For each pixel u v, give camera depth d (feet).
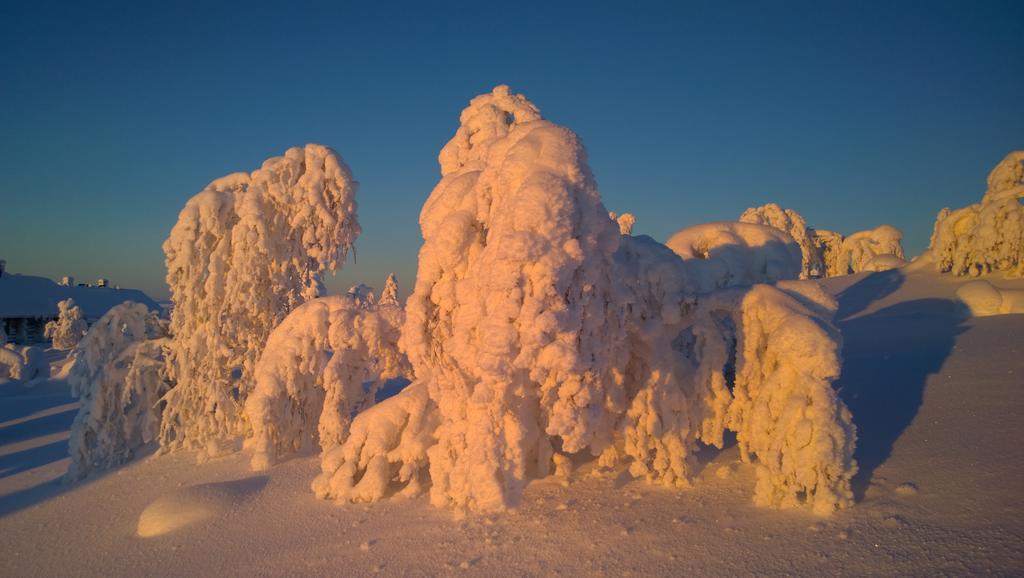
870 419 26.40
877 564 14.47
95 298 199.93
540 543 19.26
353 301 36.60
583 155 22.18
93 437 39.14
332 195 44.70
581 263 20.49
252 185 42.55
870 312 71.51
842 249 142.61
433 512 23.86
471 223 24.57
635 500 22.34
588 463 28.19
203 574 20.57
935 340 42.42
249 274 41.22
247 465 35.24
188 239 40.65
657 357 24.45
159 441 43.39
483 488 21.36
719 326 26.76
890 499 18.06
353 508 25.82
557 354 19.92
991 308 54.95
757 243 31.48
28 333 175.83
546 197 19.76
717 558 16.39
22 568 23.39
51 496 33.99
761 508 19.58
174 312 41.37
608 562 17.22
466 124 34.24
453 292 24.26
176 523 25.70
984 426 22.47
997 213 70.95
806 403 19.17
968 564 13.50
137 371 40.52
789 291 23.93
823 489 18.43
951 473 18.86
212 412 41.42
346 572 19.07
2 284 177.37
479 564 18.31
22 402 72.38
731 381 30.89
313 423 36.91
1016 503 15.87
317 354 35.68
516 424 22.30
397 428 28.14
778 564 15.44
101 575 21.72
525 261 19.45
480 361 19.93
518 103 33.83
